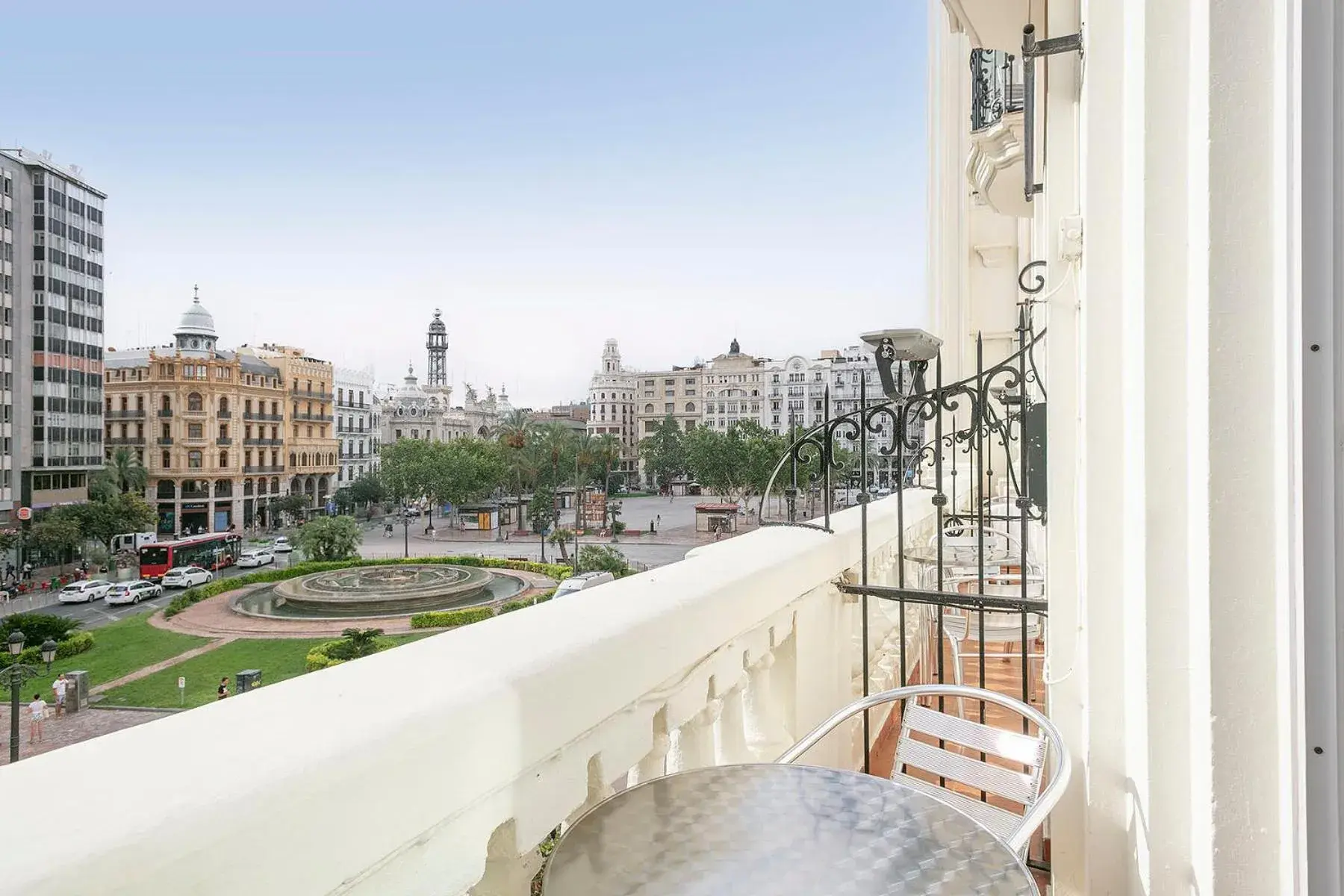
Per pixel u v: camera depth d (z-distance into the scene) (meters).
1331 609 0.94
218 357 70.38
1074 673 2.11
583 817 1.18
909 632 4.09
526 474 68.06
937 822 1.21
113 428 65.94
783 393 99.75
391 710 0.85
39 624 24.62
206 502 67.06
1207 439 1.08
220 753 0.71
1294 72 0.93
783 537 2.56
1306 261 0.93
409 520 86.81
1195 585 1.18
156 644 25.31
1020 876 1.05
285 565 51.72
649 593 1.55
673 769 1.66
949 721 1.80
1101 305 1.77
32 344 44.34
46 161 46.19
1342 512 0.92
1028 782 1.62
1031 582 4.00
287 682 0.93
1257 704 1.07
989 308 10.43
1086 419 1.81
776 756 2.02
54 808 0.59
